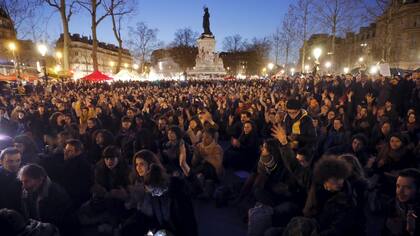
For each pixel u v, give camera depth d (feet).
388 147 19.75
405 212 11.78
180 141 22.29
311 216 12.48
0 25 147.23
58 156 18.86
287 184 16.65
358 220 11.53
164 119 29.19
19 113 34.71
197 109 41.39
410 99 38.96
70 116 34.53
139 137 23.49
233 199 20.47
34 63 195.11
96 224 17.08
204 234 16.94
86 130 27.50
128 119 29.63
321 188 12.39
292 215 15.51
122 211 16.84
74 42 301.02
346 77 57.26
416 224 11.19
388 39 87.20
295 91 56.80
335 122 26.02
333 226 11.27
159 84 116.06
